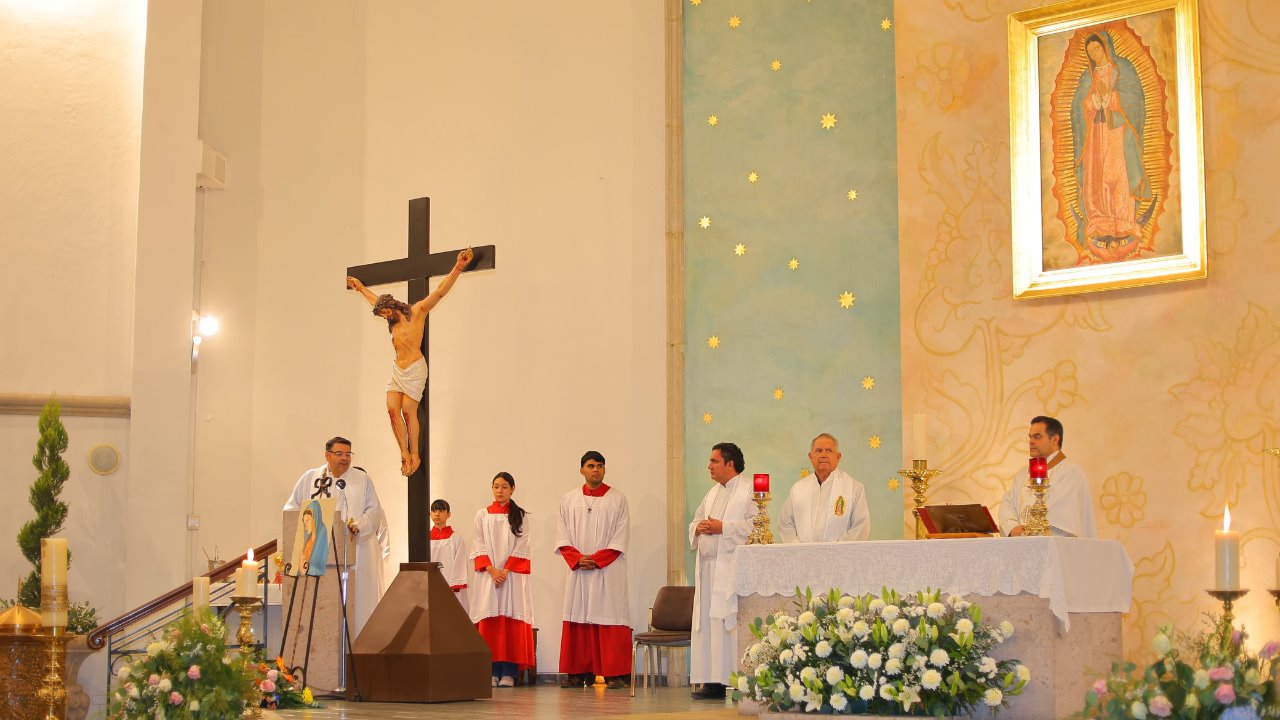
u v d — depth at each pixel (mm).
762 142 10383
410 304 8406
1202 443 8195
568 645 9797
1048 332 8805
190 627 6461
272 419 11461
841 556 6395
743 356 10242
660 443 10445
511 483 10453
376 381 11328
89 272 10383
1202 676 4508
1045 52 8914
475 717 6762
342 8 11828
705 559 8562
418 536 8211
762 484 7094
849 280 9969
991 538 5953
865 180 10000
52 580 6227
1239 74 8266
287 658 8375
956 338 9125
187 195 10469
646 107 10852
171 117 10500
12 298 10250
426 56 11617
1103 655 6148
